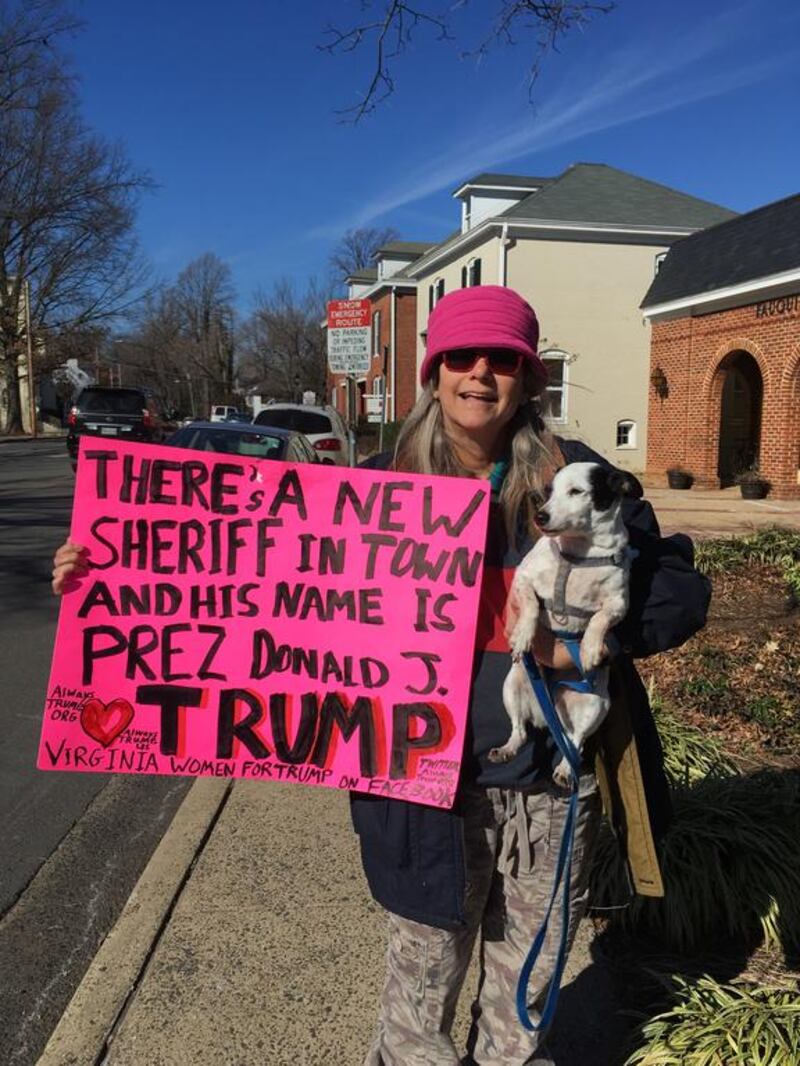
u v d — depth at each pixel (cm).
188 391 10094
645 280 2558
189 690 214
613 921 312
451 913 183
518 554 205
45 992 283
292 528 210
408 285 3600
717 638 625
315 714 207
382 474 206
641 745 201
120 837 390
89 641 216
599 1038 255
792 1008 240
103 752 216
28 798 428
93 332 4578
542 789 192
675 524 1289
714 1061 224
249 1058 243
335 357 1378
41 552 1008
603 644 183
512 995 201
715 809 334
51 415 5684
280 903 319
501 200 2864
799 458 1642
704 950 299
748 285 1656
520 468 204
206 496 213
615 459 2594
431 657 199
